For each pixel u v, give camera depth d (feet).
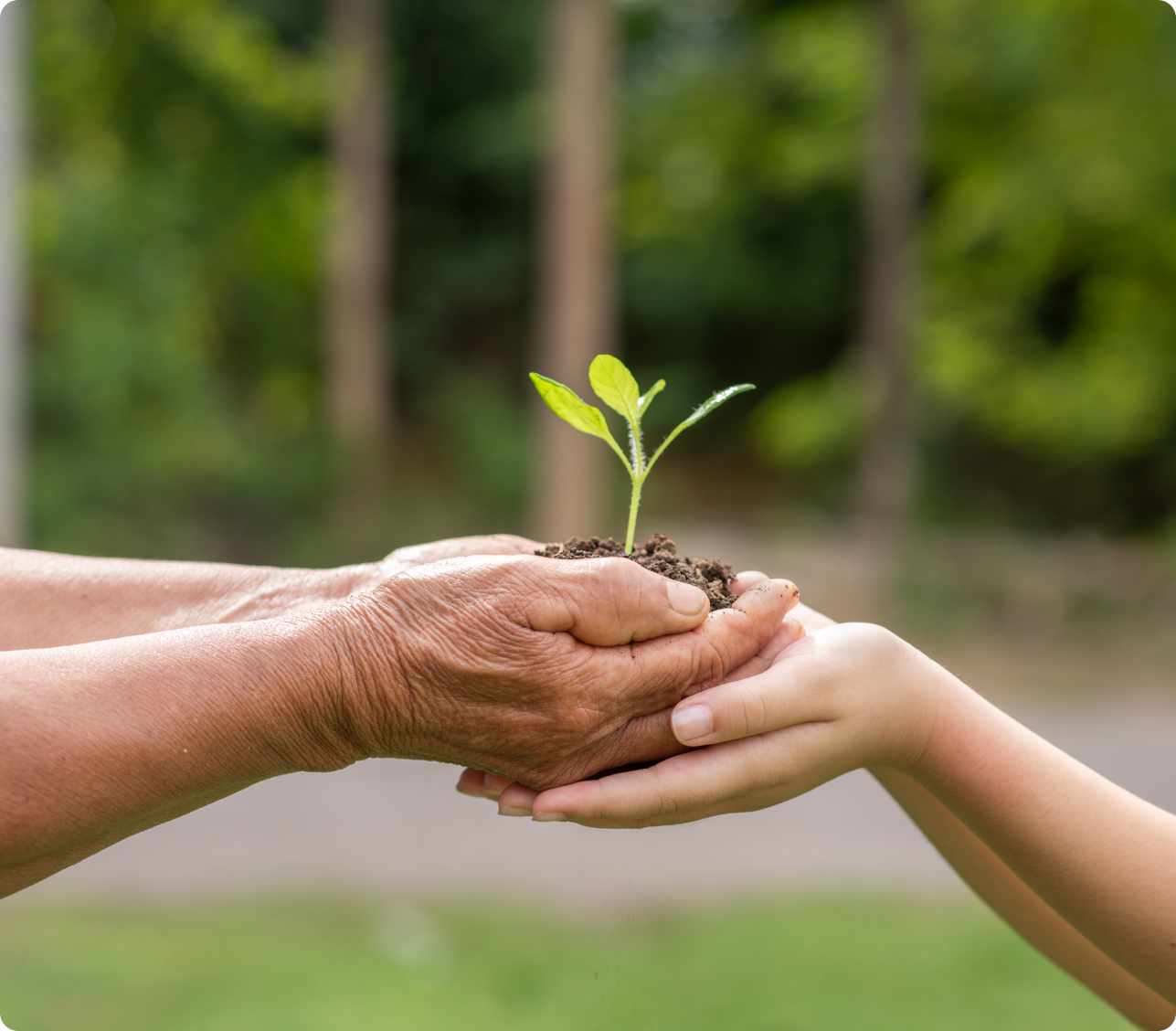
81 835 3.01
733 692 3.42
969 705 3.78
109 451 28.17
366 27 35.96
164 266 31.60
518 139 50.39
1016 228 34.27
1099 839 3.57
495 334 56.18
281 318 41.47
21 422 22.75
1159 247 33.09
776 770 3.53
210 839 13.96
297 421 37.22
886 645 3.69
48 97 30.30
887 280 31.04
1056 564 29.01
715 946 10.60
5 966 9.74
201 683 3.14
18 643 4.13
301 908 11.66
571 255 29.50
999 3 31.60
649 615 3.54
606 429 4.51
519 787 3.87
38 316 28.40
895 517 31.09
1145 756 18.29
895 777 4.45
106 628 4.24
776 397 55.98
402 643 3.34
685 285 54.85
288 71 38.06
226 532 30.78
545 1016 8.91
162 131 34.73
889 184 30.81
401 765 18.13
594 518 31.58
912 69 30.40
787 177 42.34
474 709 3.48
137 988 9.39
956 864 4.52
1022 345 36.86
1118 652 26.11
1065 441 35.58
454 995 9.34
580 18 28.71
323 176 40.22
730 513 47.91
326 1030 8.61
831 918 11.46
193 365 31.09
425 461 49.39
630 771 3.72
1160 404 34.24
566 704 3.52
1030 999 9.36
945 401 37.70
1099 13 29.94
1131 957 3.62
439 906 11.82
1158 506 37.68
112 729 2.99
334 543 32.04
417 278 54.49
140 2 31.24
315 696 3.26
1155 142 30.89
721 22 50.16
